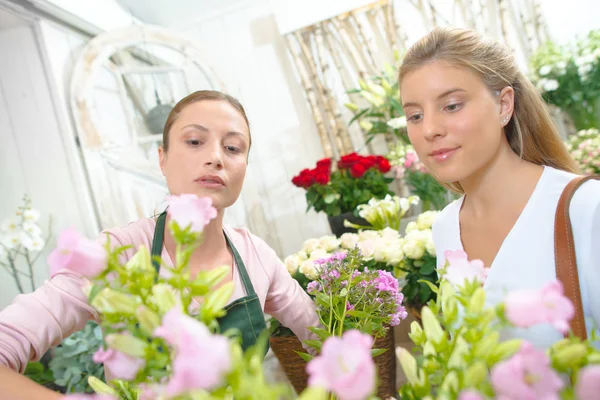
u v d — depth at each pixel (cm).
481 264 36
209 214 35
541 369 25
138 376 32
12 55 195
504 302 30
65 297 68
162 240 81
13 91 198
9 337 61
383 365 99
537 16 198
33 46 193
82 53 195
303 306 92
